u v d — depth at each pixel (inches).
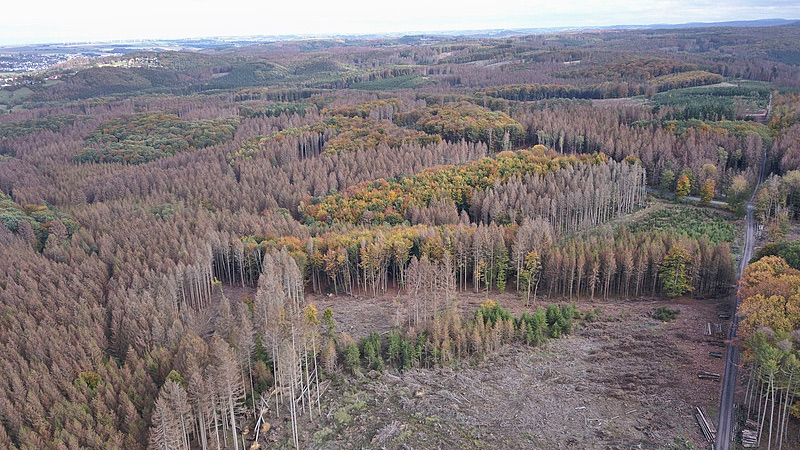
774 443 2637.8
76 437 2719.0
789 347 2605.8
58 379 3213.6
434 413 3097.9
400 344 3656.5
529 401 3164.4
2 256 5083.7
